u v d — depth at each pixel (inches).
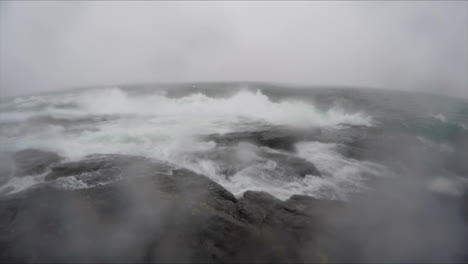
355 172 396.2
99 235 216.8
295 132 536.4
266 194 297.0
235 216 256.2
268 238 220.2
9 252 198.5
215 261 193.3
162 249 200.8
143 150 447.2
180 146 466.6
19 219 239.9
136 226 227.5
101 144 476.4
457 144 521.7
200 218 237.6
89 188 297.4
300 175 378.0
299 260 200.7
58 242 209.8
